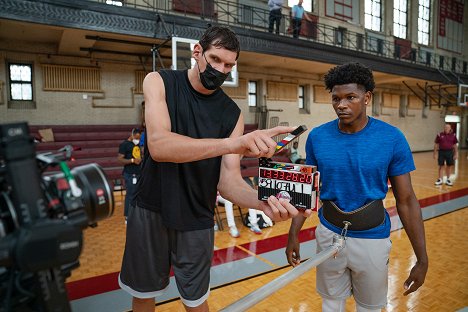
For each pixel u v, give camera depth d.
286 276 1.27
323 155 1.69
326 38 13.77
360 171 1.58
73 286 3.06
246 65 12.28
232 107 1.39
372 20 15.91
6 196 0.67
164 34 7.88
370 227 1.59
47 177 0.76
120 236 4.64
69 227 0.66
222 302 2.79
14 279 0.69
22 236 0.61
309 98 14.12
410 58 17.25
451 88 18.30
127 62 10.20
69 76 9.50
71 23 6.89
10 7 6.30
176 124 1.25
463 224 5.11
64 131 9.29
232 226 4.62
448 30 19.53
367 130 1.60
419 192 7.59
